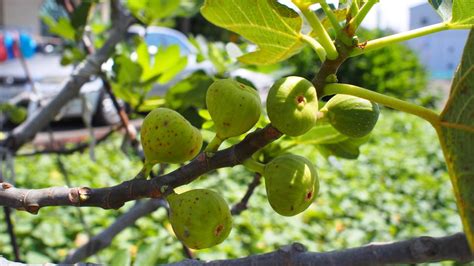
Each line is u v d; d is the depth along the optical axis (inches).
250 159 16.0
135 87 32.8
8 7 209.3
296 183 15.6
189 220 15.4
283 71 36.2
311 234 80.0
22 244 70.0
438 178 112.0
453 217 88.7
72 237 74.3
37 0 211.5
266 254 16.0
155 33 118.7
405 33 15.9
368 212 90.6
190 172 15.6
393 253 15.3
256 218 82.9
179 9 41.1
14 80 120.9
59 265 15.9
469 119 14.1
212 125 23.6
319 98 15.9
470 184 14.1
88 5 35.7
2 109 50.2
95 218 78.3
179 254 65.5
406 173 111.5
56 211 79.3
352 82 198.8
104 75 34.5
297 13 17.2
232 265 15.9
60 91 34.9
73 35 36.4
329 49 15.6
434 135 146.9
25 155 38.8
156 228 75.9
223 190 93.3
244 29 18.5
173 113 16.2
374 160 117.2
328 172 106.3
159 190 15.5
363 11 15.6
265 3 17.2
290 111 15.0
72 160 109.1
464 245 14.9
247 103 15.9
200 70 33.7
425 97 205.9
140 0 36.5
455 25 16.1
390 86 198.8
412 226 87.0
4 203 15.5
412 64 207.6
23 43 68.2
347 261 15.5
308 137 23.4
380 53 198.8
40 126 35.0
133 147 33.4
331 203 91.7
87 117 37.5
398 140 139.9
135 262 22.0
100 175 102.5
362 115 17.1
